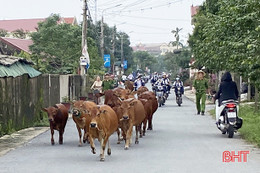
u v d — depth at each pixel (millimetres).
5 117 15906
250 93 32219
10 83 16453
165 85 32562
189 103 35062
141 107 13695
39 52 37938
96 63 42656
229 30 16641
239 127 15281
